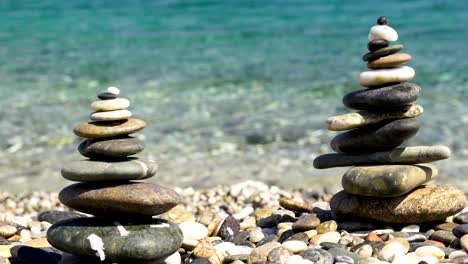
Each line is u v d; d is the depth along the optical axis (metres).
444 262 4.95
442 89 16.84
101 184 4.84
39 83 19.03
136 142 4.96
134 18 33.06
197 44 26.31
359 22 30.62
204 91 17.39
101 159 4.93
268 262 5.00
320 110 14.77
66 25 31.67
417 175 5.85
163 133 12.80
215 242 5.89
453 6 33.69
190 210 8.18
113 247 4.59
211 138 12.42
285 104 15.50
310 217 6.07
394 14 32.47
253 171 10.55
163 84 18.56
